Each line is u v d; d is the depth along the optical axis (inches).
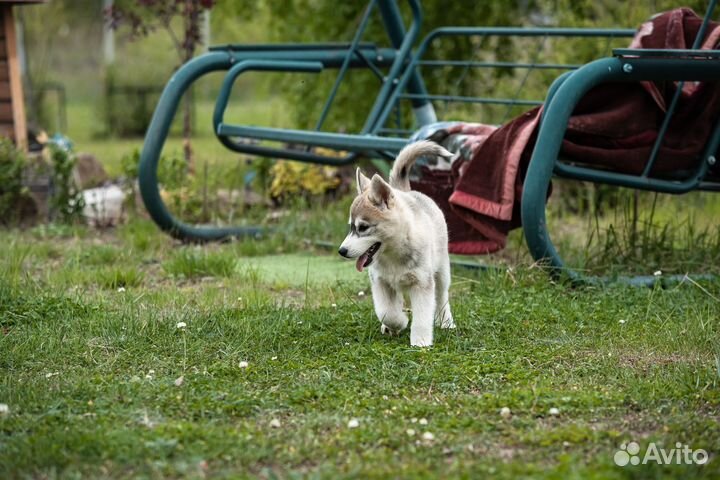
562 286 323.9
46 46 1192.2
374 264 265.0
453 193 346.3
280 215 485.7
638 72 330.6
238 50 452.4
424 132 372.2
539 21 647.1
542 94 563.8
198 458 176.2
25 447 181.2
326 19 629.6
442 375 231.5
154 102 973.2
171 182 506.0
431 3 617.9
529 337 270.4
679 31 362.3
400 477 168.4
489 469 169.9
